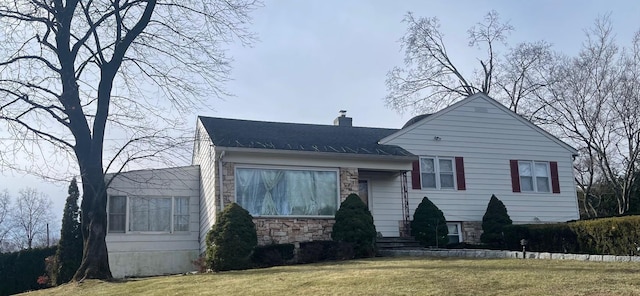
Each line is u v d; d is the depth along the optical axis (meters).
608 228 15.84
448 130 23.22
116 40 17.77
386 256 18.19
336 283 11.47
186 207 21.41
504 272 11.46
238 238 17.14
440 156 22.86
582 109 29.11
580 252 17.05
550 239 18.61
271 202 19.30
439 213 21.17
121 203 20.56
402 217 21.92
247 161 19.20
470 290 9.91
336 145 21.28
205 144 20.88
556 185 24.09
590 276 10.47
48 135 16.84
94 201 16.61
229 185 18.78
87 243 16.44
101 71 17.53
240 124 22.78
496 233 21.47
